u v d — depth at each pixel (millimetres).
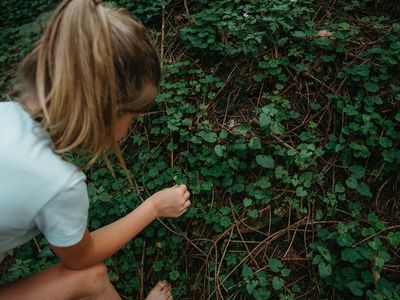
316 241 2191
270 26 2676
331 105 2500
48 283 1499
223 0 3061
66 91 1078
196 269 2268
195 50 2895
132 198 2400
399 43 2566
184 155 2461
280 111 2459
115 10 1204
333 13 2922
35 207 1188
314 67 2631
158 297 2057
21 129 1168
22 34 4164
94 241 1539
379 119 2336
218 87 2705
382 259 1993
